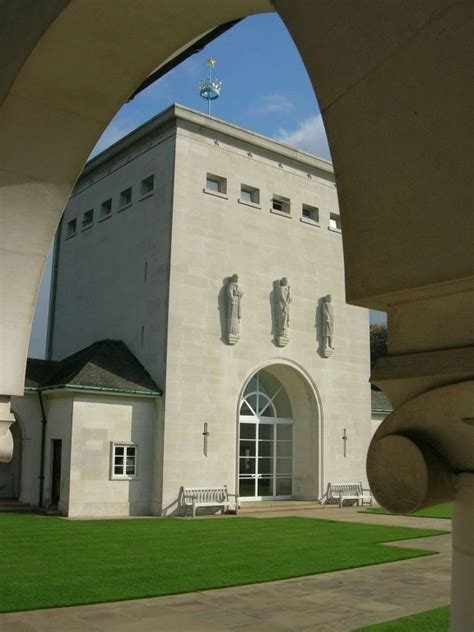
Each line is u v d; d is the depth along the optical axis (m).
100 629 8.51
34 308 6.73
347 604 10.27
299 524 21.92
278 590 11.23
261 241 29.31
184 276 26.42
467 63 2.42
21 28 5.48
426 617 9.32
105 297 29.84
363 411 32.41
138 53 5.37
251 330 28.30
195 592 10.88
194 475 25.59
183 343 26.02
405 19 2.61
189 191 27.11
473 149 2.40
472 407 2.47
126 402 25.00
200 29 5.14
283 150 30.69
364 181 2.76
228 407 27.02
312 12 2.94
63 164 6.41
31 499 25.16
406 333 2.69
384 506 2.66
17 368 6.62
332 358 31.53
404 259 2.60
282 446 31.03
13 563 13.01
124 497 24.50
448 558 14.82
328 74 2.89
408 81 2.61
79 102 5.88
